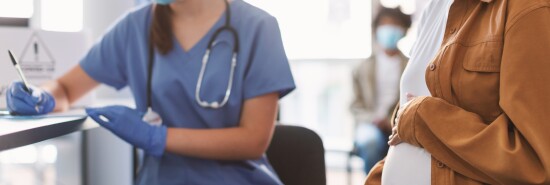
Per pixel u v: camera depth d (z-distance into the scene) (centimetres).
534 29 77
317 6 382
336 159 403
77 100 138
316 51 389
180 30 126
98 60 135
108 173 195
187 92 121
